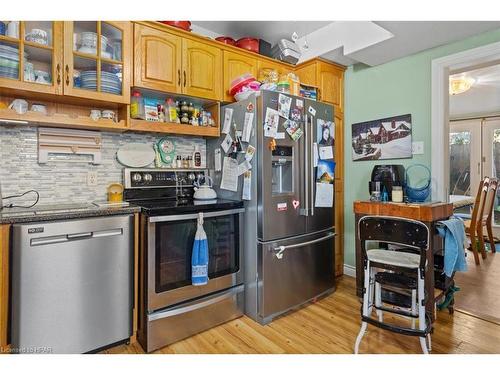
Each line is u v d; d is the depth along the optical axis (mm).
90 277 1708
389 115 2854
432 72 2551
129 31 2037
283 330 2104
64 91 1821
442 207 2184
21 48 1705
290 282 2359
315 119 2549
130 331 1876
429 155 2586
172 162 2584
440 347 1842
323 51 2844
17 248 1500
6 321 1507
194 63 2340
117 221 1804
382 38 2408
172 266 1950
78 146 2150
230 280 2252
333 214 2740
